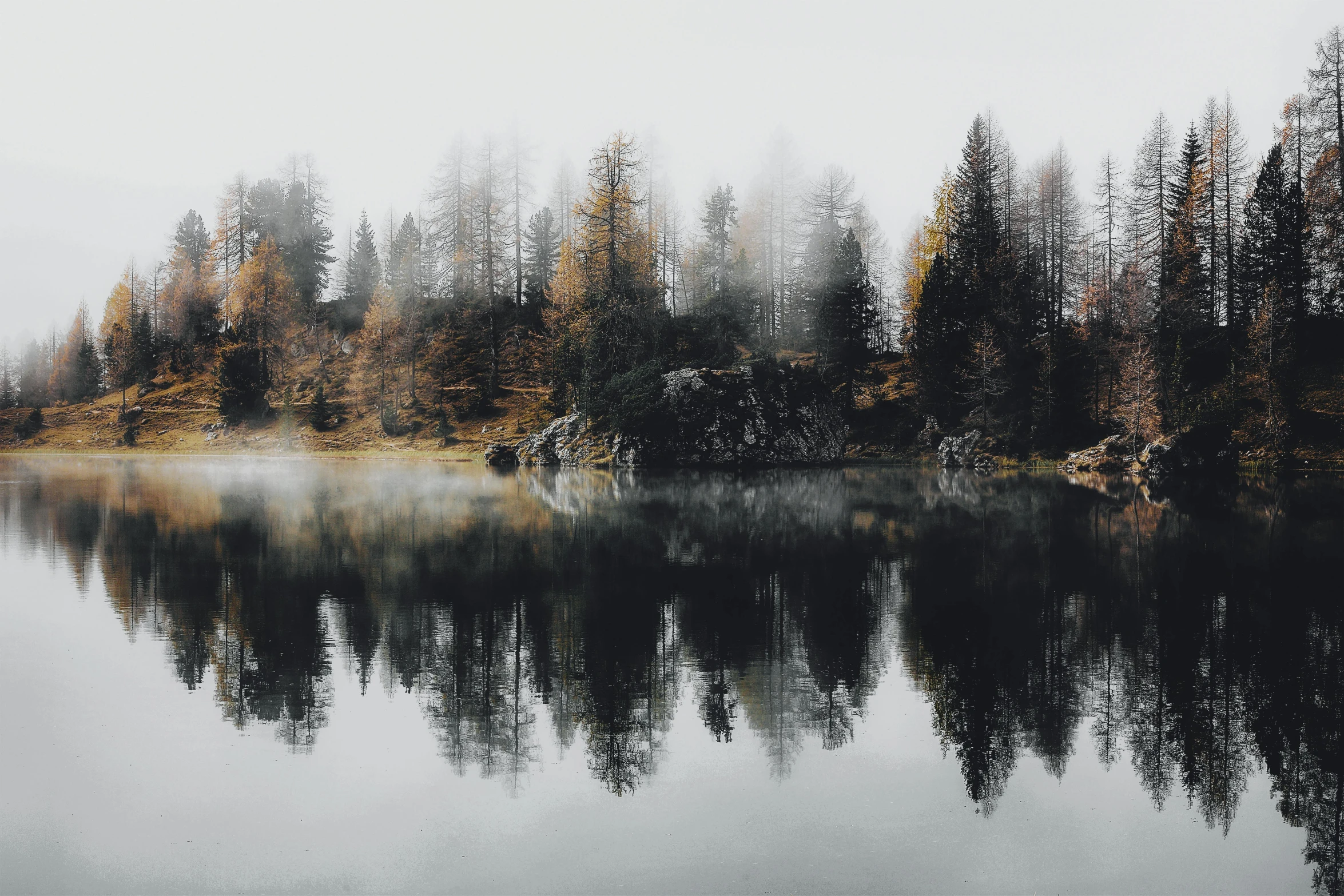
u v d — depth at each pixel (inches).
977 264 2598.4
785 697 350.9
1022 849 229.1
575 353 2554.1
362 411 3056.1
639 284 2539.4
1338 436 1950.1
